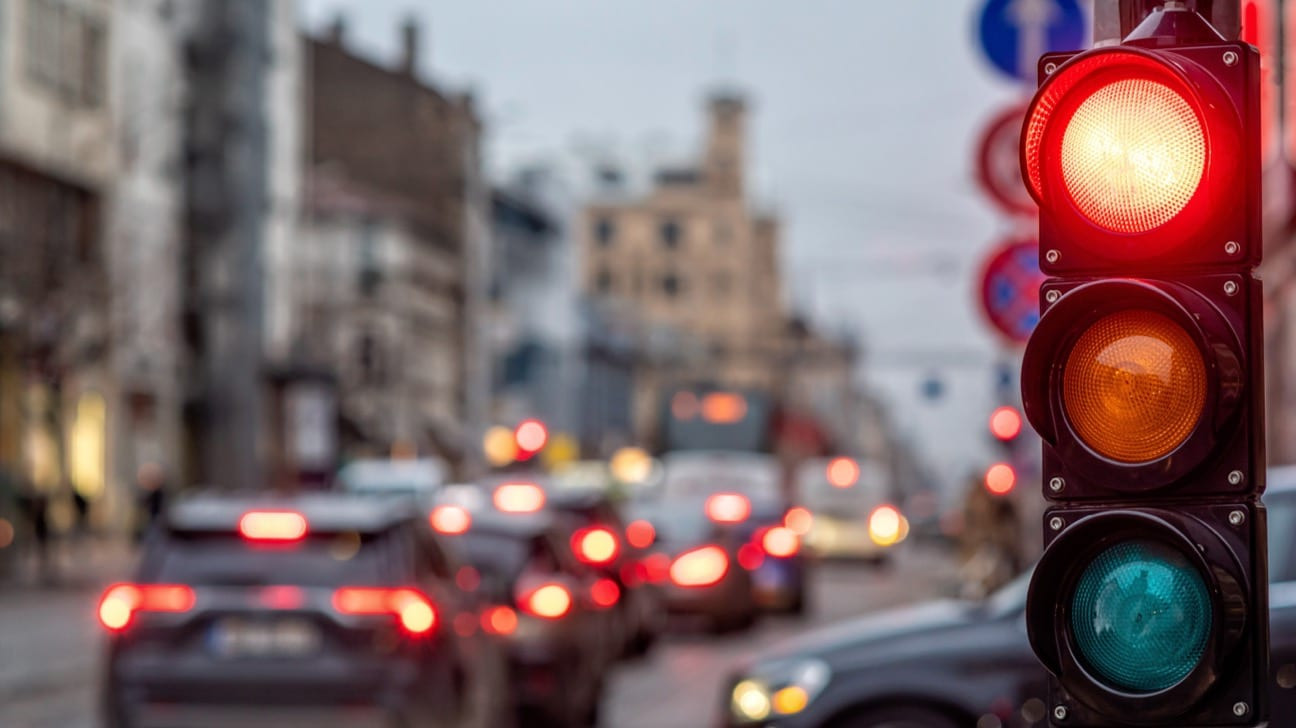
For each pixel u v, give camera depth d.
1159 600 4.90
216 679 16.50
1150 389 4.93
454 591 17.98
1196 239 4.95
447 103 112.38
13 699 25.47
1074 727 5.06
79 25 65.31
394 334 100.56
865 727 14.15
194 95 78.75
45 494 50.62
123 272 63.09
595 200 192.62
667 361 161.12
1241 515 4.89
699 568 39.19
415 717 16.53
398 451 98.56
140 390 71.19
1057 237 5.07
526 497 34.22
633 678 30.48
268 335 82.69
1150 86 4.97
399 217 101.62
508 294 122.69
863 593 57.72
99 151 66.19
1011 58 21.88
